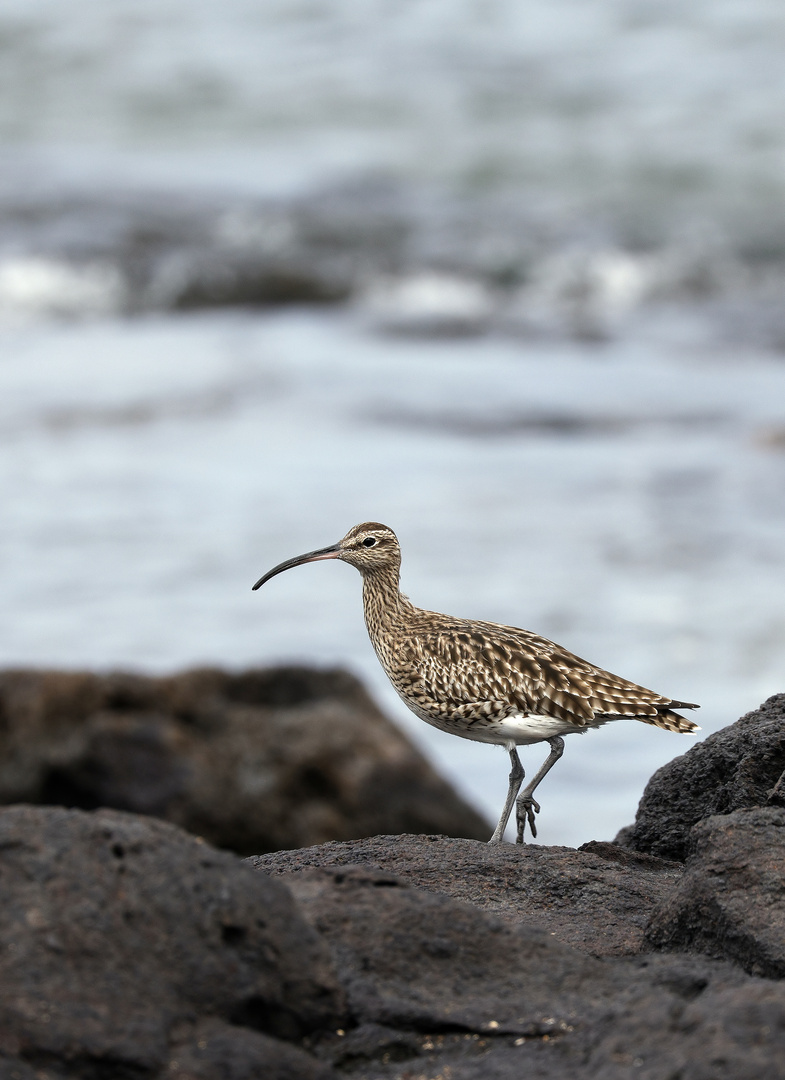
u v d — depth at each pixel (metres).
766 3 60.62
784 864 5.13
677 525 20.64
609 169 45.03
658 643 16.36
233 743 13.12
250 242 38.78
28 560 19.56
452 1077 4.27
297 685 13.55
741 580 18.28
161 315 35.69
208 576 19.00
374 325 34.16
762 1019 4.04
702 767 6.82
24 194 42.09
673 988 4.70
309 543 20.08
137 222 39.72
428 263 38.00
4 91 53.44
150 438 25.39
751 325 34.12
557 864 6.08
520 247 38.97
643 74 53.34
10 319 34.69
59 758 12.89
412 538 20.17
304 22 60.09
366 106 51.38
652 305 36.16
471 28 58.81
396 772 13.16
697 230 40.03
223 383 28.81
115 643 16.73
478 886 5.91
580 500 21.92
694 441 25.19
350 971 4.70
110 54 56.72
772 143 46.56
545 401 27.69
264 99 52.41
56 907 4.28
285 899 4.54
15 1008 4.07
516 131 48.53
